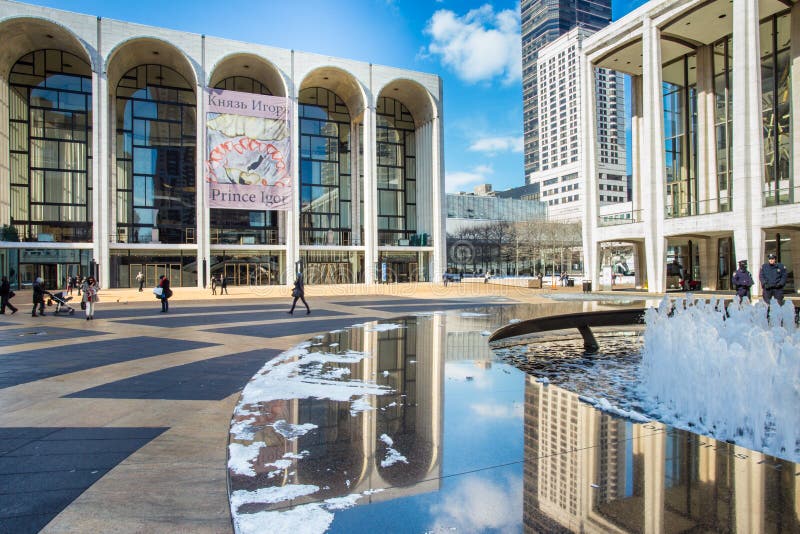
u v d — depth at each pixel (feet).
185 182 143.95
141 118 140.46
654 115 90.12
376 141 163.84
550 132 474.08
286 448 10.53
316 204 164.45
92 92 125.08
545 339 40.37
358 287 134.21
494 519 6.97
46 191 130.21
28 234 127.65
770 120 84.69
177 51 130.82
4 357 27.58
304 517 7.22
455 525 6.81
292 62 144.66
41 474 10.82
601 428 11.43
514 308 49.03
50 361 26.21
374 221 154.51
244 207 136.46
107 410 16.46
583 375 26.08
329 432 11.59
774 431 15.67
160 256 133.08
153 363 25.55
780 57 82.99
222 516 8.80
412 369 19.43
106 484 10.25
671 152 105.50
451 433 11.28
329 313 56.59
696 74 98.43
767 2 79.05
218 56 135.64
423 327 33.96
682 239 100.83
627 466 8.91
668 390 20.94
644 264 113.80
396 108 179.01
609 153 457.68
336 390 15.93
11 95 125.90
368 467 9.29
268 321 47.88
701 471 8.57
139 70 140.46
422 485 8.36
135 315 56.65
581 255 248.93
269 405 14.15
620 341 39.78
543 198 426.92
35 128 129.70
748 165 74.90
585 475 8.53
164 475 10.79
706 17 85.66
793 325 29.50
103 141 120.57
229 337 36.06
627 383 24.06
